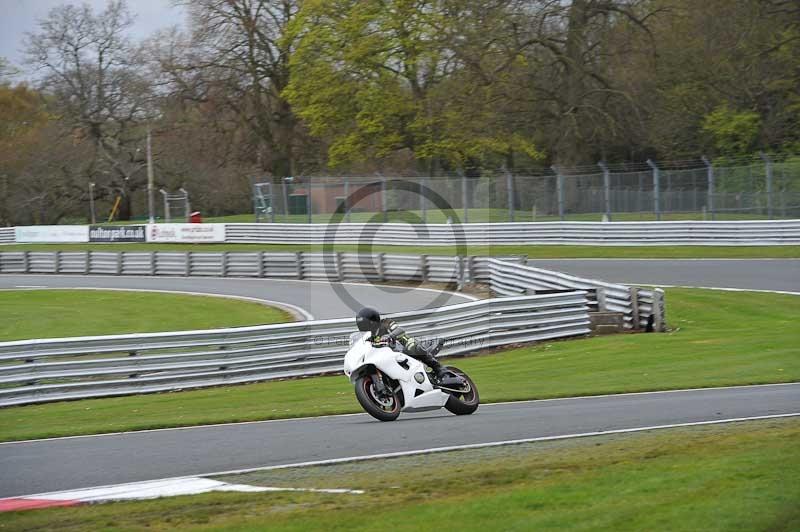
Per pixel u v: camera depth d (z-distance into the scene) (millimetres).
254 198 119000
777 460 18906
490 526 15148
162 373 41594
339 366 45219
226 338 42938
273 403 35156
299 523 16094
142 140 169375
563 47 124062
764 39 119000
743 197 90250
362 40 126938
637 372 37594
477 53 116688
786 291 61094
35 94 174250
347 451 23562
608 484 17734
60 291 84625
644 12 128625
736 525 14438
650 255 82062
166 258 94500
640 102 125250
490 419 27797
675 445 22062
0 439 29219
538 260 83500
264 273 87125
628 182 95688
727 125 117188
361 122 129125
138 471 22344
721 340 44812
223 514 17359
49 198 166250
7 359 38938
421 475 20125
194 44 156875
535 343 49469
